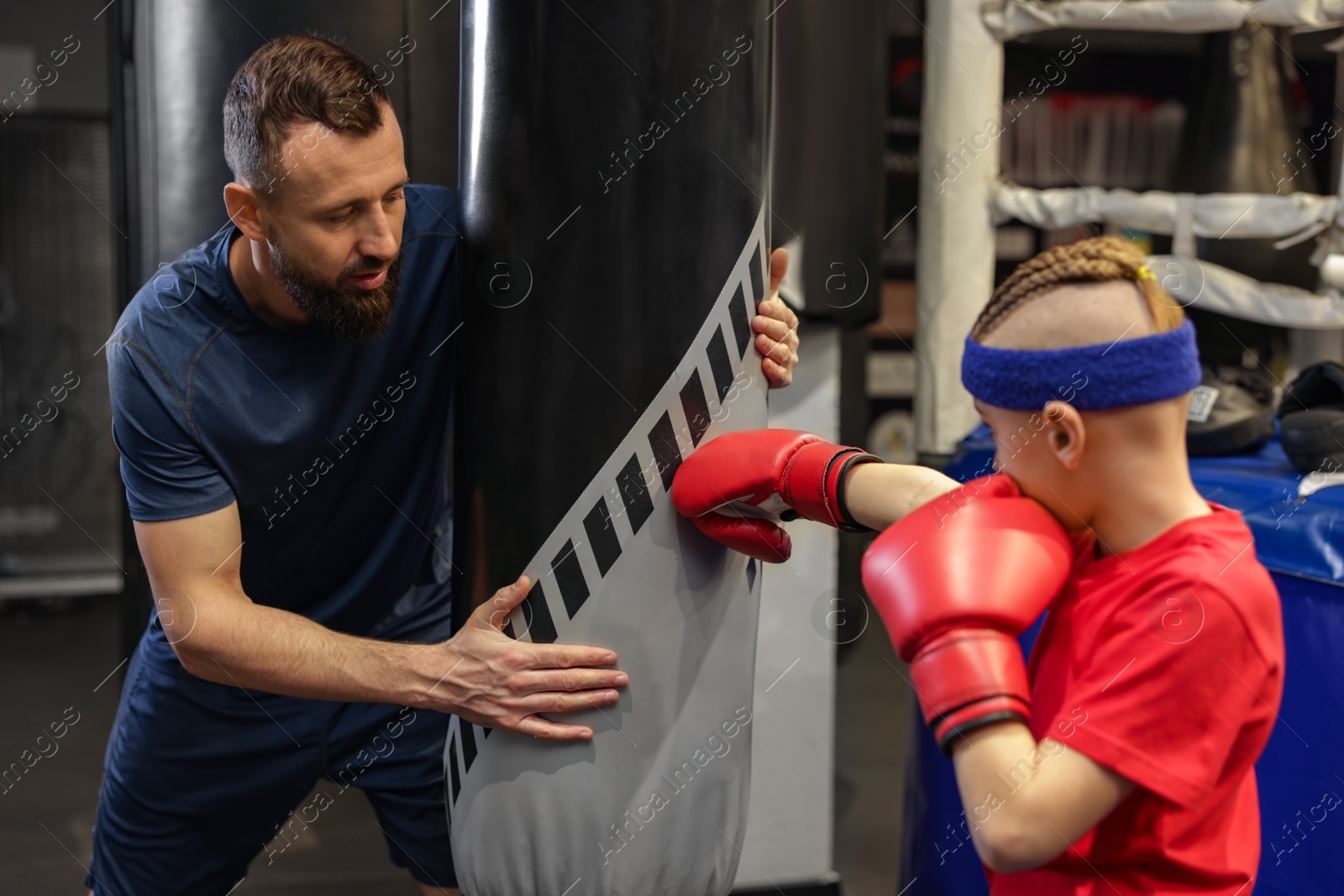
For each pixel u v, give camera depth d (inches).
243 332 42.3
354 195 36.9
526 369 34.1
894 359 176.1
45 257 160.9
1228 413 51.1
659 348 33.5
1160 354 24.6
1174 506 25.7
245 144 37.2
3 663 131.7
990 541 24.9
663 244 33.2
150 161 51.3
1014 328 26.0
